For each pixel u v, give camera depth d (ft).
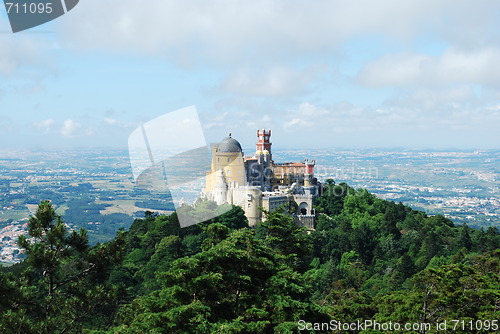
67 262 211.61
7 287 184.65
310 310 196.44
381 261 620.90
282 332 176.86
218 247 191.42
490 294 293.84
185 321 172.14
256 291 203.21
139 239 588.91
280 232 256.93
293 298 199.41
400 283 518.78
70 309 201.46
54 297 200.85
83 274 203.72
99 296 209.87
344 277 518.37
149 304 183.42
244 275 197.77
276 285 197.47
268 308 198.18
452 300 290.76
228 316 190.08
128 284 473.67
